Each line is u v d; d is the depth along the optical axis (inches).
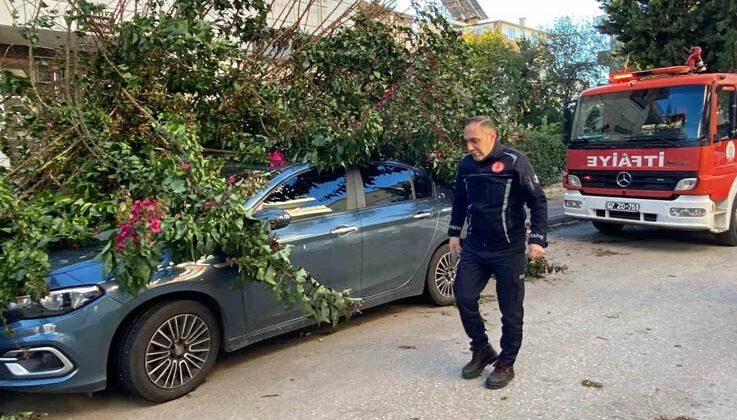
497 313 240.5
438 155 238.8
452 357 193.6
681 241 383.2
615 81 376.2
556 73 829.2
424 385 172.4
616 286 276.2
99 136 179.2
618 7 657.6
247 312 182.4
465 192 173.6
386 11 250.7
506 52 822.5
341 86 231.0
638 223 350.9
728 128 338.6
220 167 186.7
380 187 226.2
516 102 306.8
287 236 189.6
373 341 211.2
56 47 224.8
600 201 365.7
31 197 170.9
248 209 170.1
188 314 169.5
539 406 156.9
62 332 147.7
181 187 156.0
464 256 173.8
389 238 221.6
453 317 235.1
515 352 169.8
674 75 362.0
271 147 212.7
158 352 163.9
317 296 171.8
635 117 353.4
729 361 183.9
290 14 291.9
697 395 161.3
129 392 163.9
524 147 518.3
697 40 612.4
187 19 203.6
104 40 200.1
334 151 204.2
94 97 197.5
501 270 168.4
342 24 247.3
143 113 187.9
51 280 148.6
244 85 216.1
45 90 197.5
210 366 175.8
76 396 172.9
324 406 160.7
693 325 217.9
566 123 390.9
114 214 159.2
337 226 204.1
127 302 155.9
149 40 189.9
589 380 172.2
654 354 190.9
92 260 154.9
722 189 338.6
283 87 230.8
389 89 238.2
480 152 164.9
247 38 242.2
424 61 241.6
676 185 333.1
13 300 146.6
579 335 209.8
